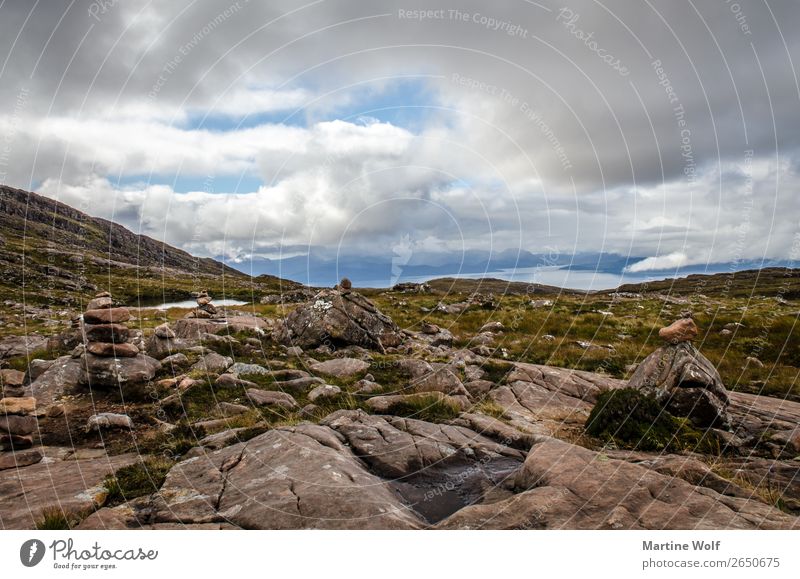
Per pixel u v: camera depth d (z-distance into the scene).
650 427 8.86
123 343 12.42
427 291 54.75
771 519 5.42
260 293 63.69
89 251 124.12
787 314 23.48
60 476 6.90
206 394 11.35
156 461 7.46
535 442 8.34
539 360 17.41
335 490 5.86
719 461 7.87
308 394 11.91
